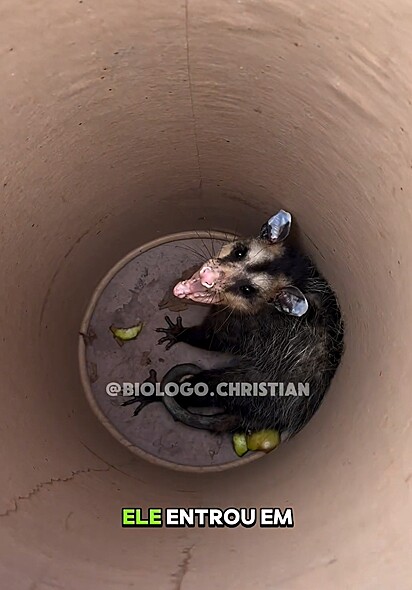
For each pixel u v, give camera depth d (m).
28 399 0.35
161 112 0.33
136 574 0.26
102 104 0.30
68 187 0.36
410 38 0.21
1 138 0.28
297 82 0.27
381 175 0.27
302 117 0.29
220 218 0.49
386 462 0.25
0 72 0.25
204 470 0.47
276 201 0.41
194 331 0.52
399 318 0.27
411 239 0.25
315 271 0.45
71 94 0.29
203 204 0.46
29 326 0.38
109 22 0.25
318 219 0.38
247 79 0.29
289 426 0.46
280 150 0.34
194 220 0.50
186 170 0.40
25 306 0.37
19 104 0.27
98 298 0.51
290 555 0.26
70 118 0.30
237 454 0.48
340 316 0.41
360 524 0.25
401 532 0.23
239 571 0.26
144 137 0.35
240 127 0.33
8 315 0.34
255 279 0.46
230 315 0.49
